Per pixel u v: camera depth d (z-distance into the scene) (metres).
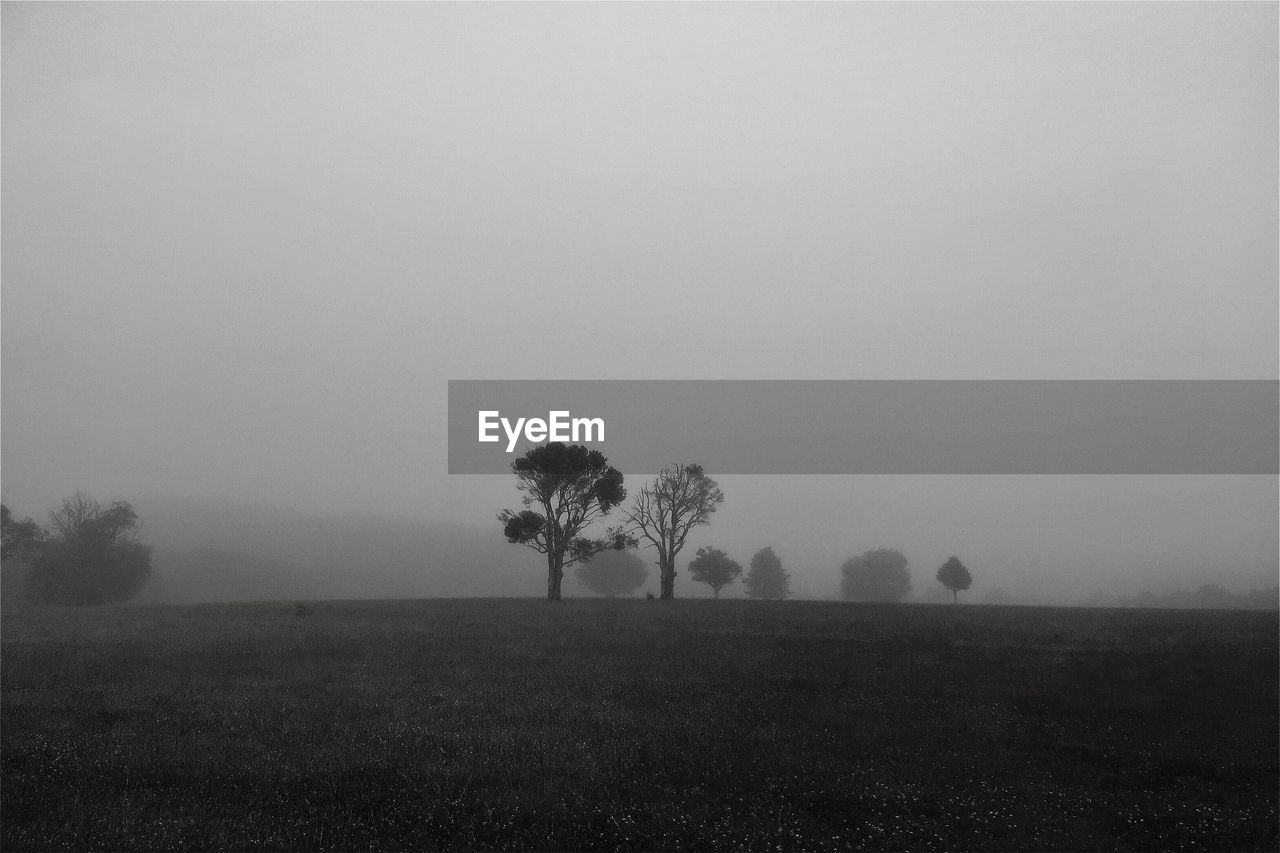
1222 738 16.27
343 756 13.37
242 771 12.51
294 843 9.87
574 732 15.60
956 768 13.71
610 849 10.12
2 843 9.62
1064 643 29.92
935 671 23.67
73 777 12.16
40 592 73.94
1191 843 10.84
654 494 60.09
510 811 11.04
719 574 88.62
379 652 26.78
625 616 39.88
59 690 19.42
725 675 22.67
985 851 10.44
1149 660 25.83
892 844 10.47
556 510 59.00
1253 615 42.00
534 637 31.05
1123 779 13.46
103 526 77.88
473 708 17.67
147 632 32.31
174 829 10.06
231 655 25.84
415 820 10.71
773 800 11.84
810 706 18.44
